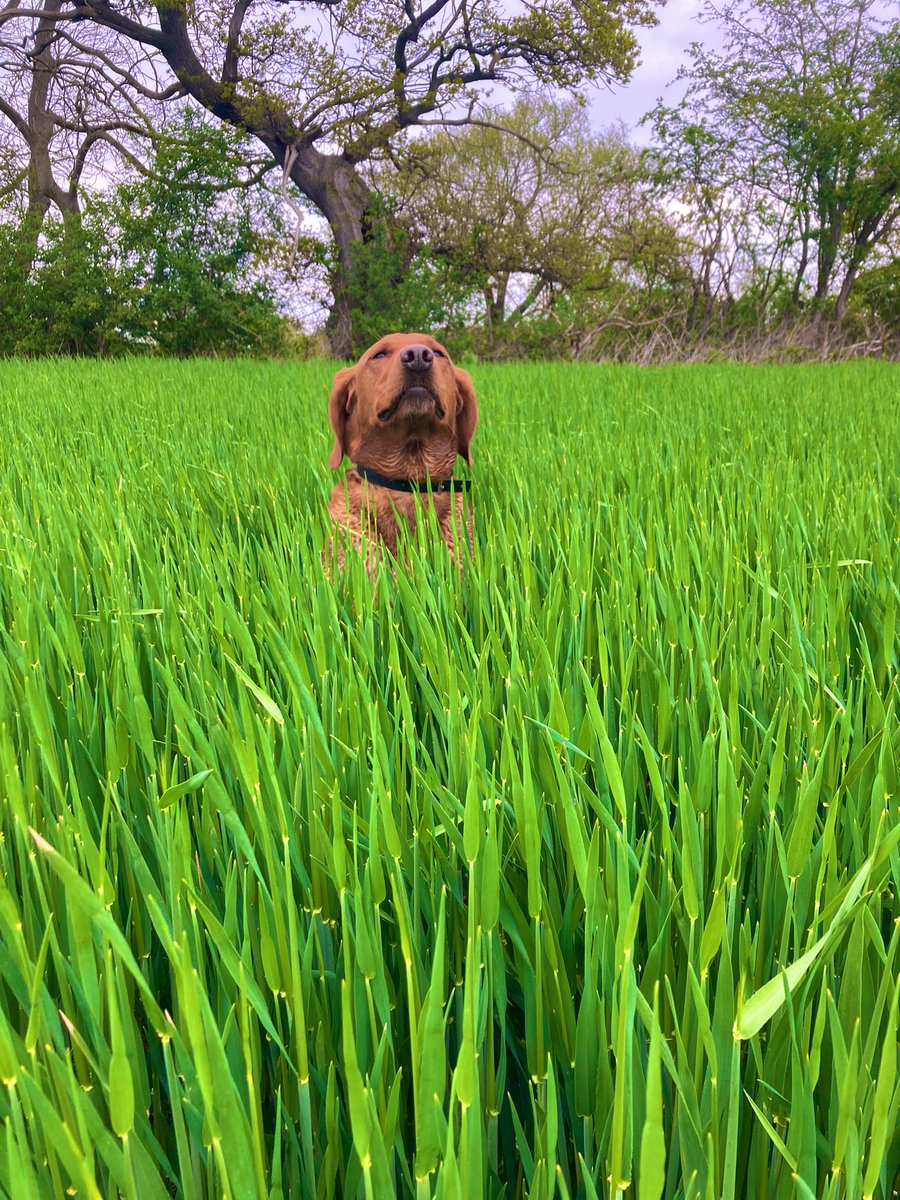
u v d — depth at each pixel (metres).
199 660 1.78
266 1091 1.11
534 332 24.62
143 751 1.40
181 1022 0.92
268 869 1.09
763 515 3.03
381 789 1.11
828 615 2.07
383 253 24.91
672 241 27.50
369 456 3.56
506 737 1.30
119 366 14.86
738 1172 1.00
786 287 27.39
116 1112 0.77
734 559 2.44
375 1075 0.94
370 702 1.48
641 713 1.72
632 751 1.39
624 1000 0.84
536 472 4.17
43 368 13.95
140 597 2.43
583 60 24.44
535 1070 1.03
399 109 25.00
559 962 1.05
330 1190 0.95
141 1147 0.81
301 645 1.90
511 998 1.18
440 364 3.46
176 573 2.54
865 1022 1.03
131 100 27.03
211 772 1.12
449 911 1.19
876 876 1.13
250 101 24.41
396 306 24.62
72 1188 0.83
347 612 2.27
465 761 1.39
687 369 14.29
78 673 1.72
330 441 4.96
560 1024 1.05
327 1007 1.06
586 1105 0.99
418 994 1.04
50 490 3.54
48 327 23.67
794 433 5.51
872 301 27.03
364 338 25.17
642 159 27.83
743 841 1.31
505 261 27.59
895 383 10.07
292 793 1.36
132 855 1.12
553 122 30.19
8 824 1.31
